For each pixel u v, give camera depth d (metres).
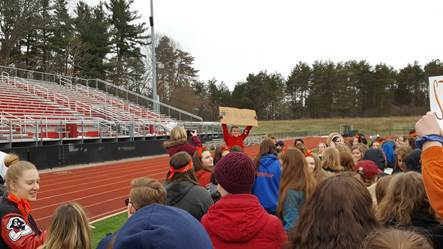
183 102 77.88
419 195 3.09
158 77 78.38
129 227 1.62
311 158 5.34
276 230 3.01
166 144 6.10
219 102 101.00
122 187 15.98
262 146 5.12
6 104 27.41
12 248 3.56
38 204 12.66
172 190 4.05
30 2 46.88
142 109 39.41
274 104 102.56
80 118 28.83
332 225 1.98
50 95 33.97
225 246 2.98
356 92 103.56
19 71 36.91
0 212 3.62
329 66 103.25
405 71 106.81
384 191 3.65
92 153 24.64
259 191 4.81
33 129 23.30
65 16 54.25
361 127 79.50
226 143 8.15
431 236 2.91
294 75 106.44
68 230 3.27
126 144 27.78
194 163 5.77
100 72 60.41
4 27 47.38
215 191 5.38
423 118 2.50
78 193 14.62
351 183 2.09
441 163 2.36
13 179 3.71
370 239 1.67
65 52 55.38
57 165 22.00
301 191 4.20
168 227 1.57
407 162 5.14
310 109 104.38
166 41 81.62
